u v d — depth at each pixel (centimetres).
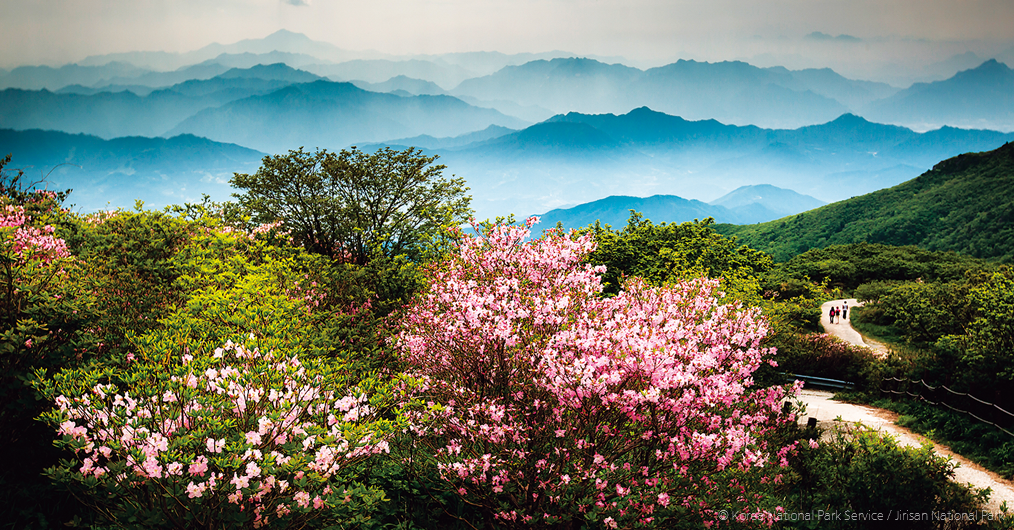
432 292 818
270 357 520
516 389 625
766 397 785
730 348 723
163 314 738
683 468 553
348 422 473
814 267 6794
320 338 760
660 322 677
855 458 786
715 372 689
